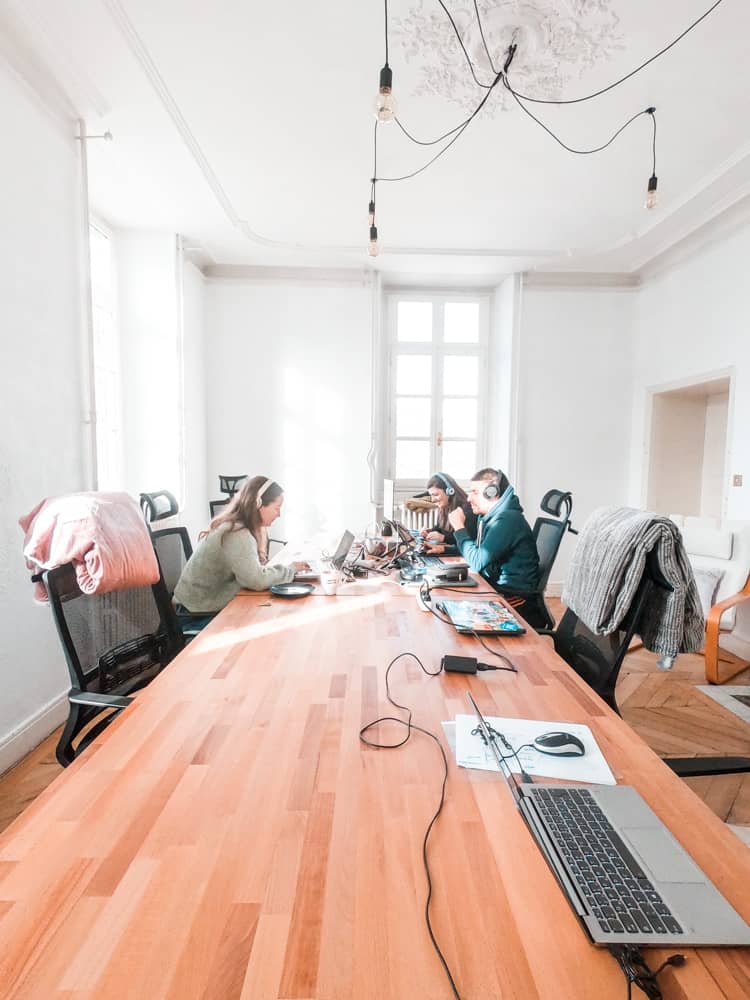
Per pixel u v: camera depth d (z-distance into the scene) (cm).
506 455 493
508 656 148
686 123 272
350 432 488
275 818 79
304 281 480
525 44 218
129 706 117
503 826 78
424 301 524
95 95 252
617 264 469
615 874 68
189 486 439
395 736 104
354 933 60
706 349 404
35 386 241
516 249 438
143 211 370
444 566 252
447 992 54
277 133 282
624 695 284
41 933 60
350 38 217
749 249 362
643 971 55
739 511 369
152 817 79
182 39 218
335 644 157
